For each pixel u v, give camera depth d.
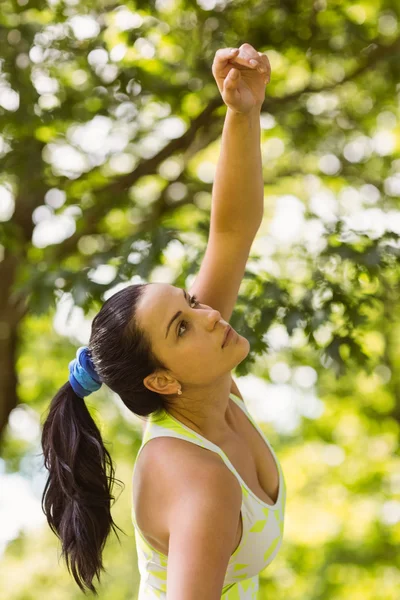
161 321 2.91
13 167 8.08
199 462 2.73
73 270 6.57
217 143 10.89
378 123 10.23
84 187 9.03
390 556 12.62
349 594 12.99
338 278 6.17
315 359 9.85
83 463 3.06
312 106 9.48
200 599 2.43
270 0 7.92
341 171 10.31
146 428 3.05
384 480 12.82
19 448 13.74
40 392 12.10
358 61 8.89
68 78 8.22
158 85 8.16
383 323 9.09
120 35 7.80
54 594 17.23
